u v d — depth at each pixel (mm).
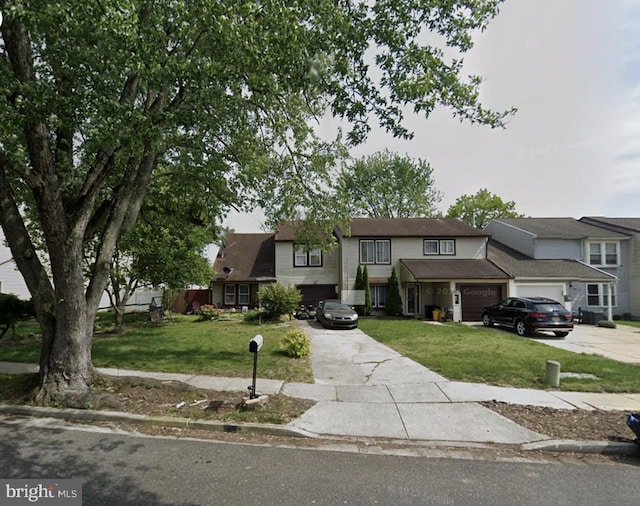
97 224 7387
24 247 6254
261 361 9203
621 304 23359
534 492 3693
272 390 6840
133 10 4473
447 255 22828
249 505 3322
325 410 5910
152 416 5457
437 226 24328
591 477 4062
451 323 18344
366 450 4652
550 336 14547
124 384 6570
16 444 4570
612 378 7699
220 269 26141
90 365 6496
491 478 3979
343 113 6551
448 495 3594
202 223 11188
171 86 6883
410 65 6047
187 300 26781
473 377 7785
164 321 18938
